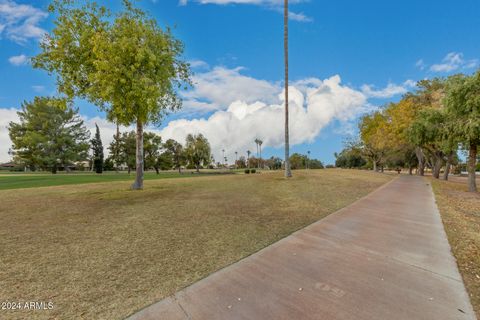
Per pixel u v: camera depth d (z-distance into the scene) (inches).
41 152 1569.9
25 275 131.6
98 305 105.4
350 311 100.8
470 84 459.5
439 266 142.9
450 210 299.4
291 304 105.9
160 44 418.6
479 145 527.2
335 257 156.3
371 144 1390.3
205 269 139.5
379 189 498.6
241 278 129.2
